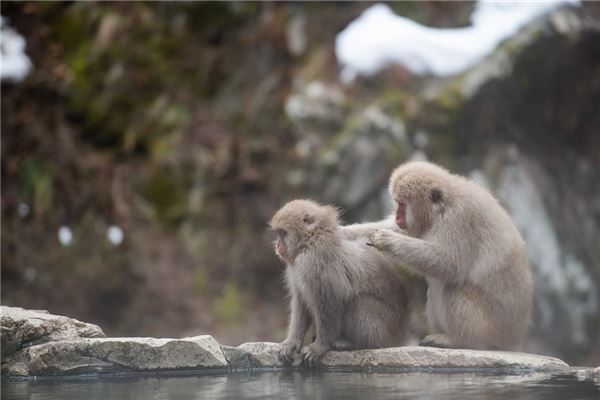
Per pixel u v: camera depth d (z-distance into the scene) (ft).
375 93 62.18
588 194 62.75
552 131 64.13
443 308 30.12
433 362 27.84
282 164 65.41
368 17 66.64
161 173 68.23
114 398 22.93
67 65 70.28
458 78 60.03
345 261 29.30
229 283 64.03
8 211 65.92
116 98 70.44
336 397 22.50
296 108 61.98
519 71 60.03
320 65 66.08
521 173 60.03
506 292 29.73
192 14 72.38
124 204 66.74
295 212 29.45
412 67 62.23
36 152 68.23
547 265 57.93
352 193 57.11
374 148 57.21
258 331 60.49
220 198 66.95
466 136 59.88
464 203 29.86
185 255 65.05
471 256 29.63
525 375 26.63
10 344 27.35
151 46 71.72
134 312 62.13
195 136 69.21
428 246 29.48
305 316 29.78
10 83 69.00
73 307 62.08
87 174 68.18
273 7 71.41
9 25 69.97
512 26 62.03
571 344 57.16
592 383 24.71
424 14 66.39
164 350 27.35
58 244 65.00
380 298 29.68
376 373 27.78
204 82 71.36
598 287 58.85
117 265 63.93
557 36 59.62
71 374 26.78
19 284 62.75
